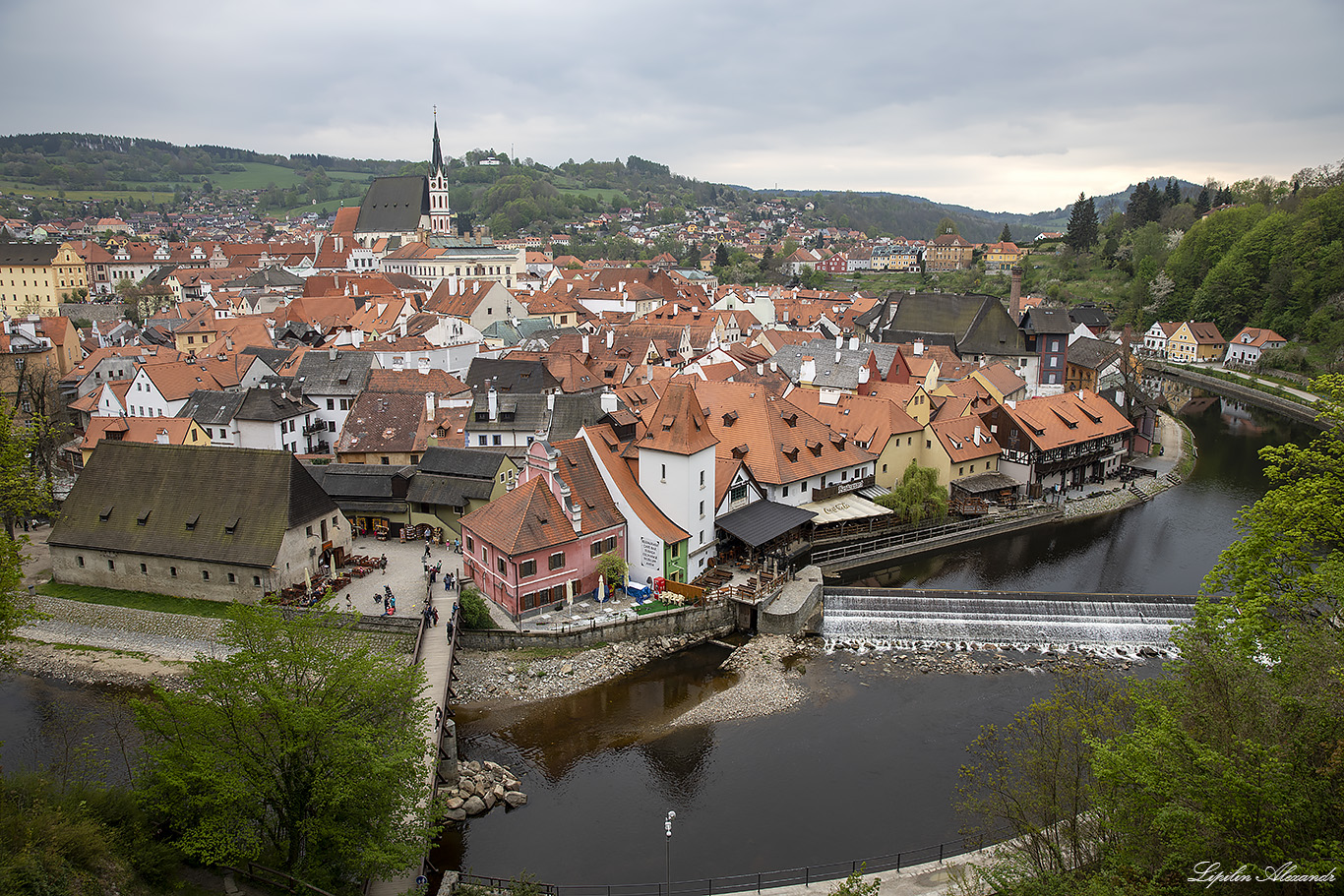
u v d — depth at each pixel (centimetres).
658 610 7394
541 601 7294
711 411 9469
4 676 6681
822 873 4616
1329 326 19538
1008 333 16462
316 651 3909
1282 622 4188
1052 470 10944
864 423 10312
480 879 4547
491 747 5897
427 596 7300
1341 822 2822
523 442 10231
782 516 8419
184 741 3766
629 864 4741
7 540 4616
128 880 3503
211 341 17662
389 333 16638
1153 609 7550
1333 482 4597
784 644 7312
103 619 7375
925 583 8544
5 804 3519
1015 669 6938
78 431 13088
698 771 5622
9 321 15675
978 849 4697
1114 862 3409
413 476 9012
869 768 5631
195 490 7788
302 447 11406
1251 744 2959
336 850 3812
